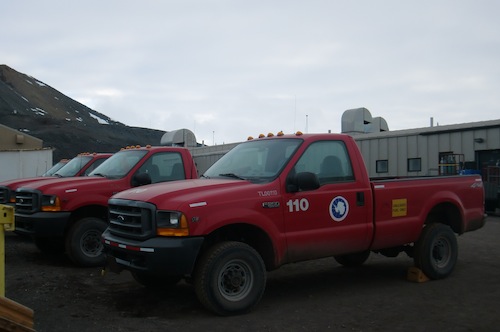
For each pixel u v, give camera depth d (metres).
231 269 5.48
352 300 6.23
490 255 9.33
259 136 7.16
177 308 5.80
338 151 6.50
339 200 6.25
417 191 7.05
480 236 11.84
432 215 7.66
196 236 5.25
